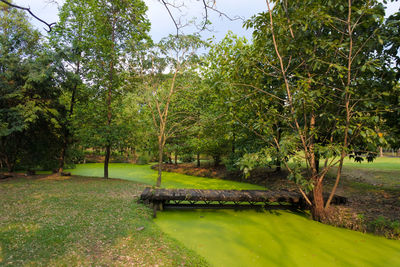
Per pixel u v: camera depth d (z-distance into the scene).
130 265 3.31
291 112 5.25
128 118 12.19
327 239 4.73
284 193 7.19
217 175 14.55
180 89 10.18
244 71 5.77
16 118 10.23
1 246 3.64
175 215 6.39
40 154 12.93
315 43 4.87
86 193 7.86
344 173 11.18
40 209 5.75
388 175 10.01
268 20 5.12
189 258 3.70
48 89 11.34
